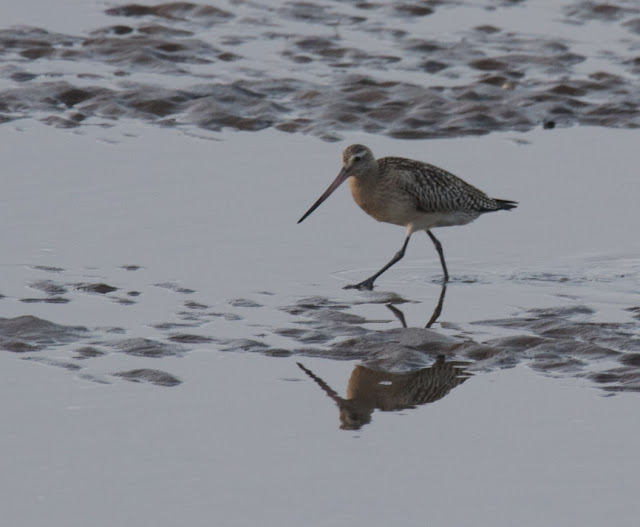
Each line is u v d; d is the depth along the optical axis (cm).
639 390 1190
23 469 1022
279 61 2406
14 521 945
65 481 1004
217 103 2127
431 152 1958
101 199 1709
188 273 1488
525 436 1098
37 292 1416
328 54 2458
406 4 2761
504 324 1362
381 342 1295
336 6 2767
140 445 1069
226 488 998
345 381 1213
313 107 2145
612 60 2423
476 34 2578
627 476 1023
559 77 2322
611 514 963
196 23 2644
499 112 2127
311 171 1848
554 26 2639
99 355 1257
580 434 1100
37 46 2422
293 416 1134
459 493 996
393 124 2077
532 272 1530
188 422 1116
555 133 2059
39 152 1889
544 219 1695
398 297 1452
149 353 1262
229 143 1973
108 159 1870
